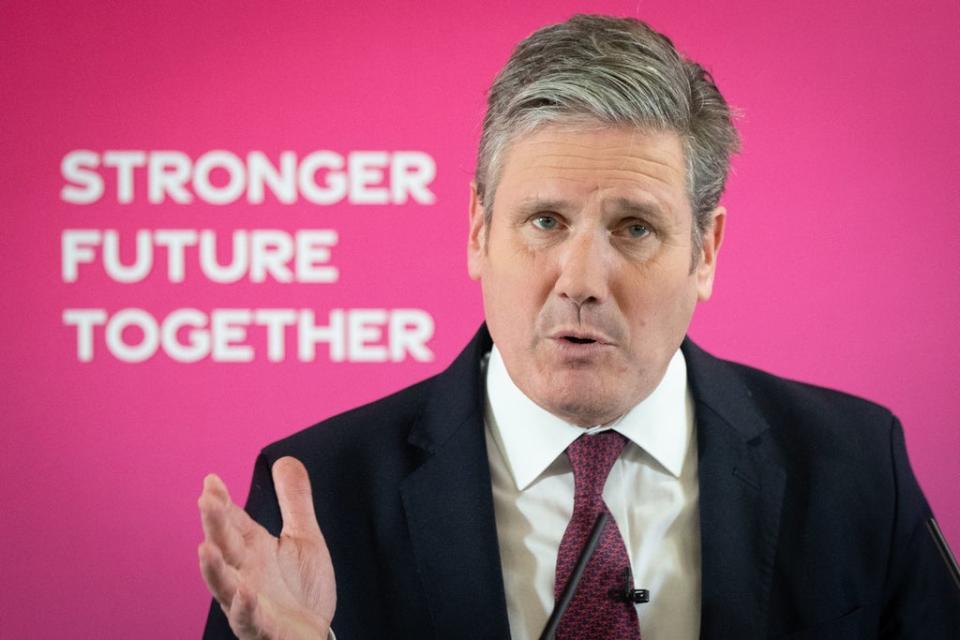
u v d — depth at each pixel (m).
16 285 6.38
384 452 3.36
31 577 6.38
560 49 2.84
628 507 3.23
